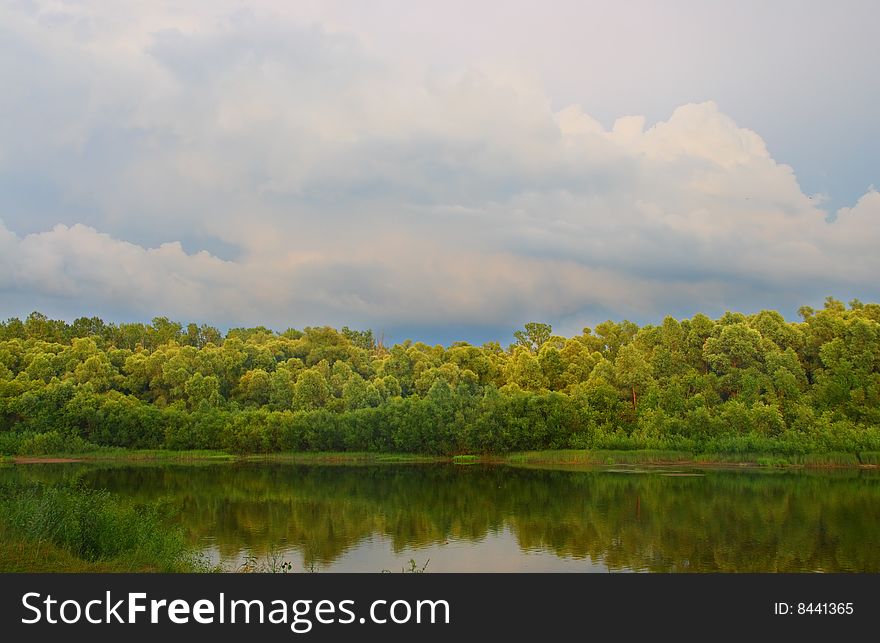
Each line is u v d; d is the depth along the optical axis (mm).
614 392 102375
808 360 104688
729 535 40688
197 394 117500
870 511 48750
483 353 134375
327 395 118375
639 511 49656
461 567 33125
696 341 109125
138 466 93062
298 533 42375
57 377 123562
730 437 86938
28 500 24375
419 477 75938
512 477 74500
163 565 23109
